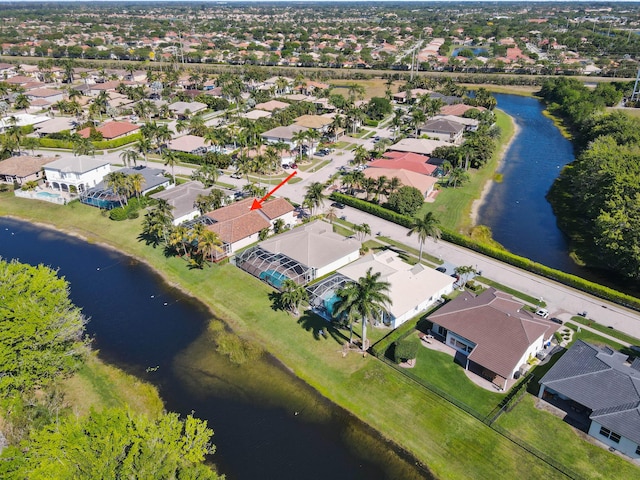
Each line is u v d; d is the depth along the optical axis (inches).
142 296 3051.2
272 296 2960.1
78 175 4480.8
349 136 6456.7
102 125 6264.8
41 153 5733.3
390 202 4015.8
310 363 2425.0
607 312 2778.1
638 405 1897.1
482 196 4601.4
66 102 7347.4
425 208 4252.0
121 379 2353.6
